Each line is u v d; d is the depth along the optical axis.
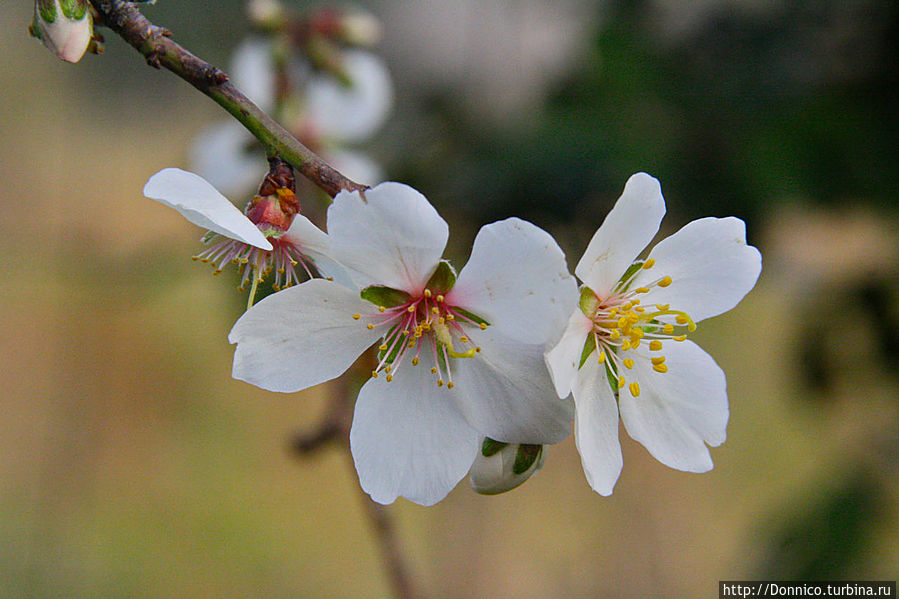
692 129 0.41
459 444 0.35
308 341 0.35
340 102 0.43
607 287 0.35
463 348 0.35
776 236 0.41
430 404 0.35
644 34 0.41
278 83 0.43
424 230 0.34
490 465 0.35
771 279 0.42
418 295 0.35
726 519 0.61
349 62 0.43
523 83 0.42
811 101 0.40
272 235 0.35
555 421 0.35
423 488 0.35
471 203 0.41
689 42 0.41
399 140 0.43
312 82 0.43
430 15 0.43
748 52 0.41
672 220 0.41
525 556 0.57
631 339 0.35
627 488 0.61
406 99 0.43
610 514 0.59
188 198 0.34
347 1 0.43
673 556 0.59
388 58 0.43
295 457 0.39
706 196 0.40
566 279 0.34
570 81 0.41
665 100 0.41
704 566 0.58
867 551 0.42
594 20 0.41
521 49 0.42
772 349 0.62
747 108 0.41
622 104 0.41
